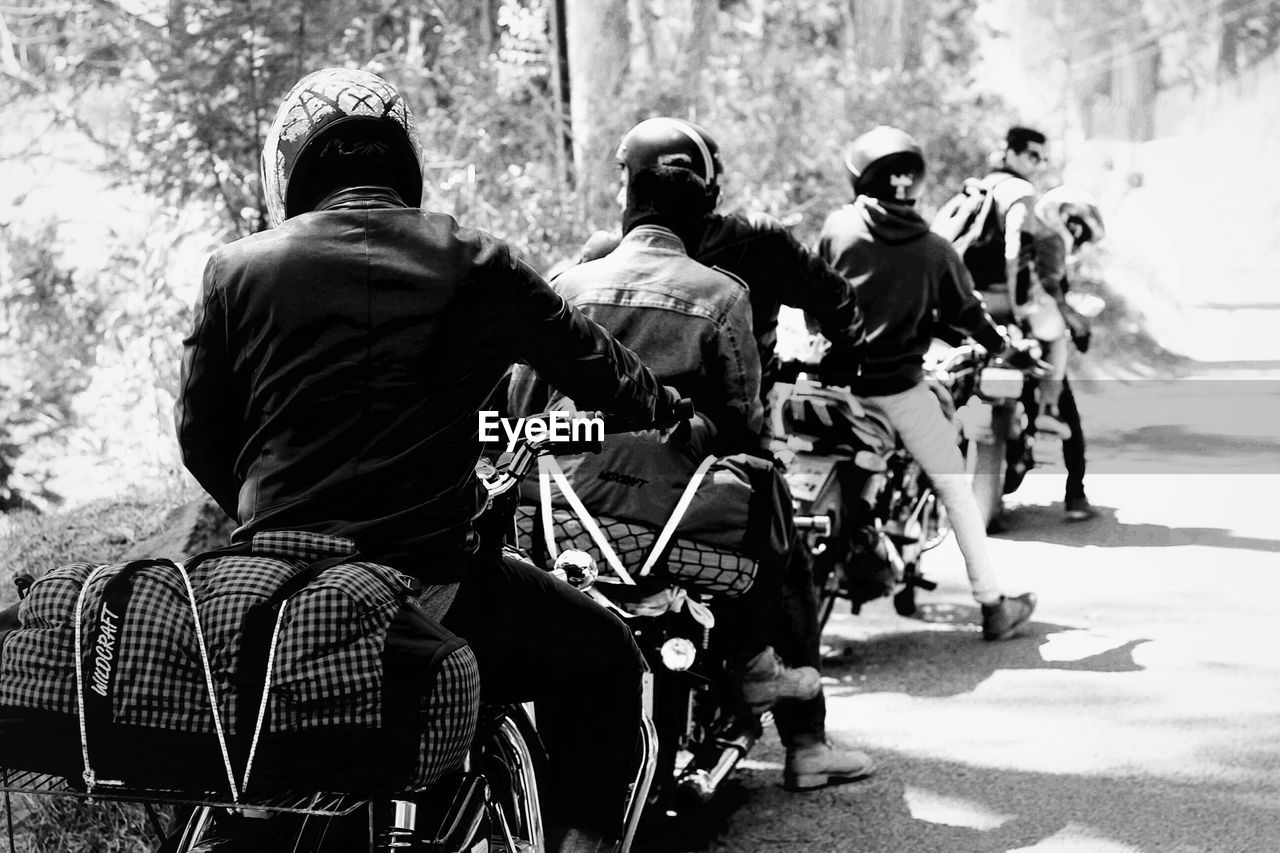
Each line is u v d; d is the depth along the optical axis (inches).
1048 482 776.3
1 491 617.9
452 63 835.4
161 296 626.2
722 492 291.6
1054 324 653.3
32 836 301.6
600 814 226.8
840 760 372.5
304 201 203.5
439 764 173.3
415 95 771.4
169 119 583.8
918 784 374.6
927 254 470.0
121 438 619.2
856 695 451.2
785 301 368.8
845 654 496.7
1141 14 1628.9
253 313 193.3
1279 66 1732.3
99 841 303.9
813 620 359.6
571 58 957.2
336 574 172.4
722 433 297.3
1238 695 434.3
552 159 898.1
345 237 195.3
